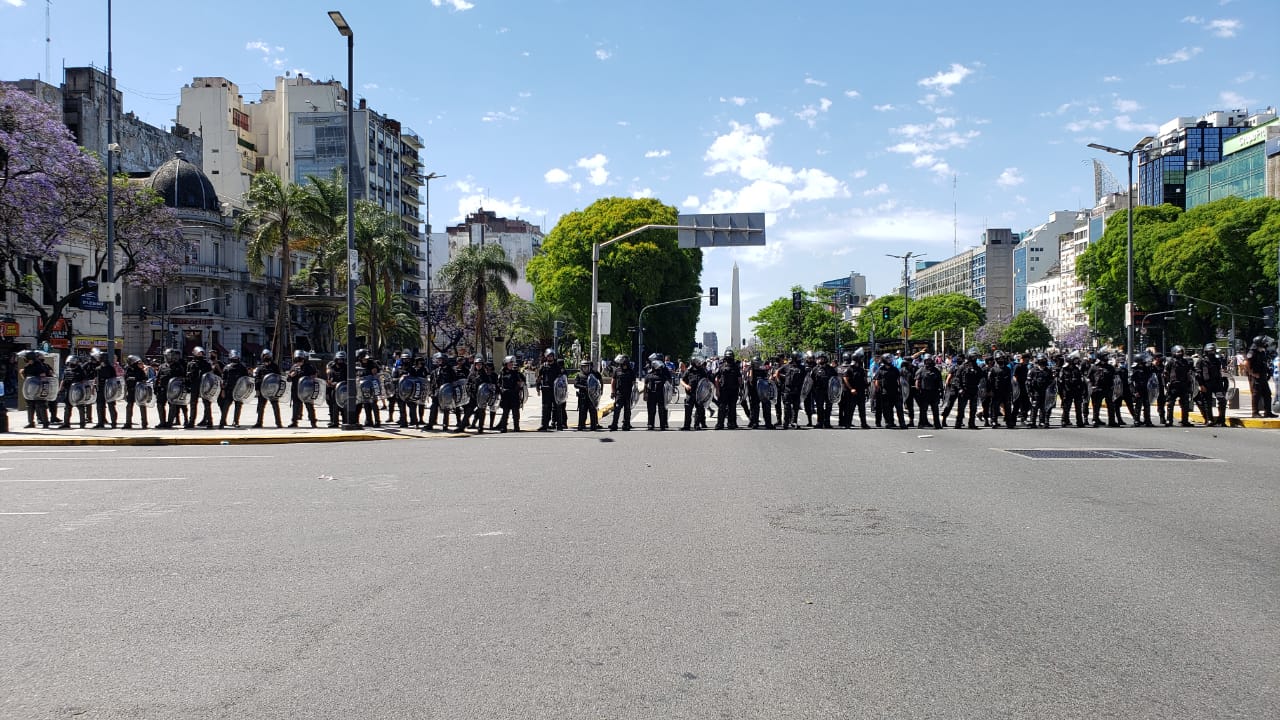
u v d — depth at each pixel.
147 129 71.00
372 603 5.55
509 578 6.14
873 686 4.21
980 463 12.80
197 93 82.44
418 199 103.00
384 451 15.02
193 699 4.09
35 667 4.50
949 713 3.91
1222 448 15.06
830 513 8.62
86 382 20.08
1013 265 174.88
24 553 6.93
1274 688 4.20
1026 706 3.99
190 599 5.66
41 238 35.59
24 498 9.62
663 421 20.67
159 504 9.20
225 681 4.30
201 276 65.62
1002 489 10.19
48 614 5.36
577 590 5.84
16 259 44.53
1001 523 8.11
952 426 21.36
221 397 19.94
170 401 19.53
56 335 45.59
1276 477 11.22
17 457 14.11
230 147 82.06
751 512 8.68
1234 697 4.09
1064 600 5.61
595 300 32.69
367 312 52.53
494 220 127.62
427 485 10.56
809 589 5.86
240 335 70.12
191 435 17.64
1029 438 17.34
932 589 5.86
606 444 16.30
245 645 4.80
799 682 4.26
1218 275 59.88
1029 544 7.21
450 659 4.57
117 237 39.28
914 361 22.62
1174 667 4.47
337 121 84.25
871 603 5.54
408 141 101.56
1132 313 32.53
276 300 75.00
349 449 15.47
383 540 7.38
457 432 19.41
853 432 19.36
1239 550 7.00
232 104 83.62
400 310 64.81
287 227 43.59
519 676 4.35
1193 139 116.00
